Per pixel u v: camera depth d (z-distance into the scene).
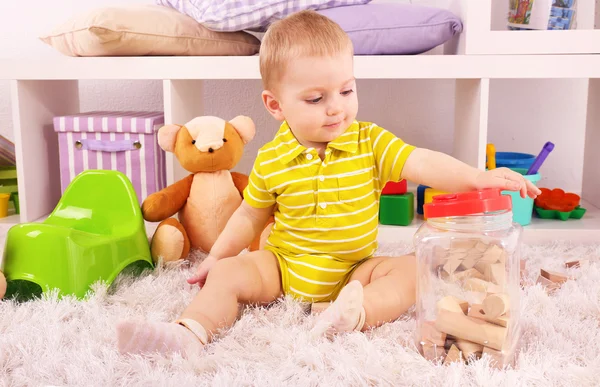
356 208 0.94
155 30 1.35
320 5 1.40
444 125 1.83
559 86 1.79
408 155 0.92
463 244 0.78
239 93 1.84
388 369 0.72
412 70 1.30
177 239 1.17
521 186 0.81
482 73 1.29
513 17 1.44
